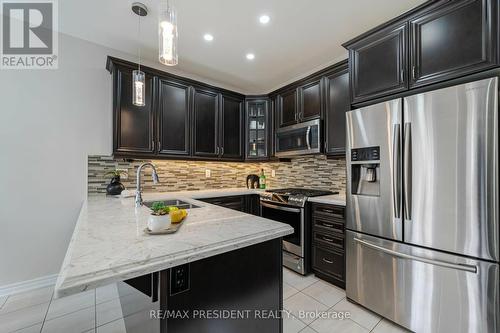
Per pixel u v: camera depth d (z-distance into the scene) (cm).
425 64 159
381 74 183
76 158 242
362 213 187
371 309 182
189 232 109
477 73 140
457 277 139
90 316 179
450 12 149
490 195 128
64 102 236
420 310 154
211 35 230
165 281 85
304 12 197
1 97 209
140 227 119
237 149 342
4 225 210
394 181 165
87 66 247
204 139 307
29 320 174
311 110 281
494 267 127
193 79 324
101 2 186
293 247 258
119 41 246
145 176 288
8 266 211
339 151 250
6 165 210
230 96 335
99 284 67
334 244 226
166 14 135
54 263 230
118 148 240
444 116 143
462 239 137
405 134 159
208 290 96
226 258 102
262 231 112
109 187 244
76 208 241
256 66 300
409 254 158
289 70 312
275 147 329
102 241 96
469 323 135
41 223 225
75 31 229
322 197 249
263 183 360
